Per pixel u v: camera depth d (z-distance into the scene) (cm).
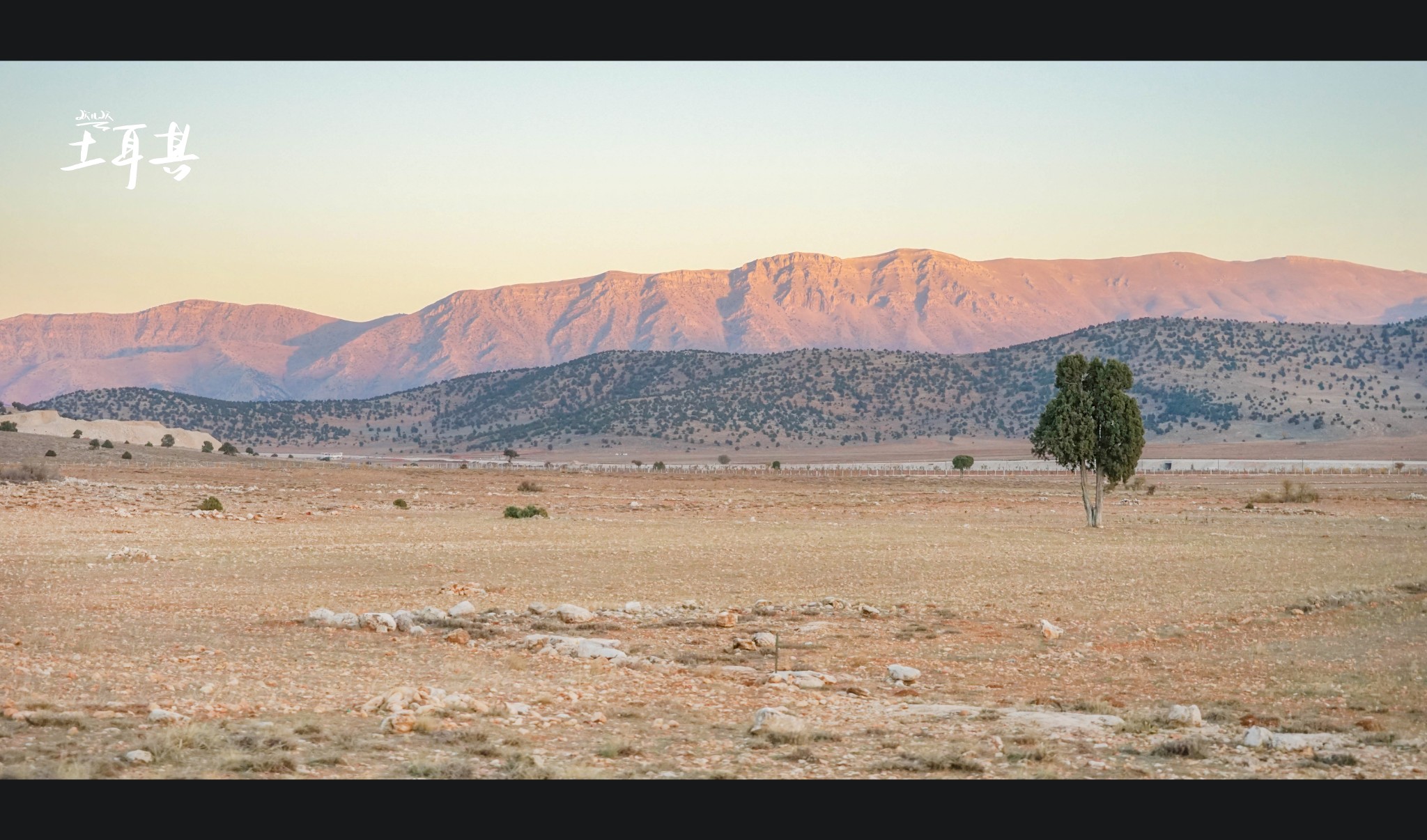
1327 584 8275
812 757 3353
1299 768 3378
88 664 4441
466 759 3166
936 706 4272
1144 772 3288
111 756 2977
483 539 11588
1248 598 7581
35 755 2973
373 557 9731
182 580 8006
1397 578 8581
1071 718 4031
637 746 3441
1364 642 5922
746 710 4103
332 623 6069
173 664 4572
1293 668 5253
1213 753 3522
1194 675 5141
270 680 4328
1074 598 7725
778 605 7375
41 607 6338
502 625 6431
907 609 7206
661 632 6381
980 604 7438
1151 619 6800
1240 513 17912
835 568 9369
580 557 9969
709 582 8500
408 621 6259
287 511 16250
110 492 17638
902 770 3234
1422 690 4678
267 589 7656
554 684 4525
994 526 14550
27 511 13588
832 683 4875
